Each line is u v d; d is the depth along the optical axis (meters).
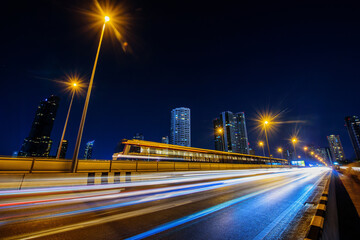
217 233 3.88
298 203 6.84
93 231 3.97
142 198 7.96
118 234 3.80
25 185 8.68
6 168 10.29
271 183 14.45
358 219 4.78
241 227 4.27
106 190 10.12
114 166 14.63
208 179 17.39
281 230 4.07
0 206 6.36
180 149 33.84
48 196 8.08
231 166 30.64
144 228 4.17
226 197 8.16
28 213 5.45
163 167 18.69
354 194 8.78
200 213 5.48
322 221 3.04
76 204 6.74
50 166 11.72
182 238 3.60
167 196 8.45
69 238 3.60
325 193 6.16
